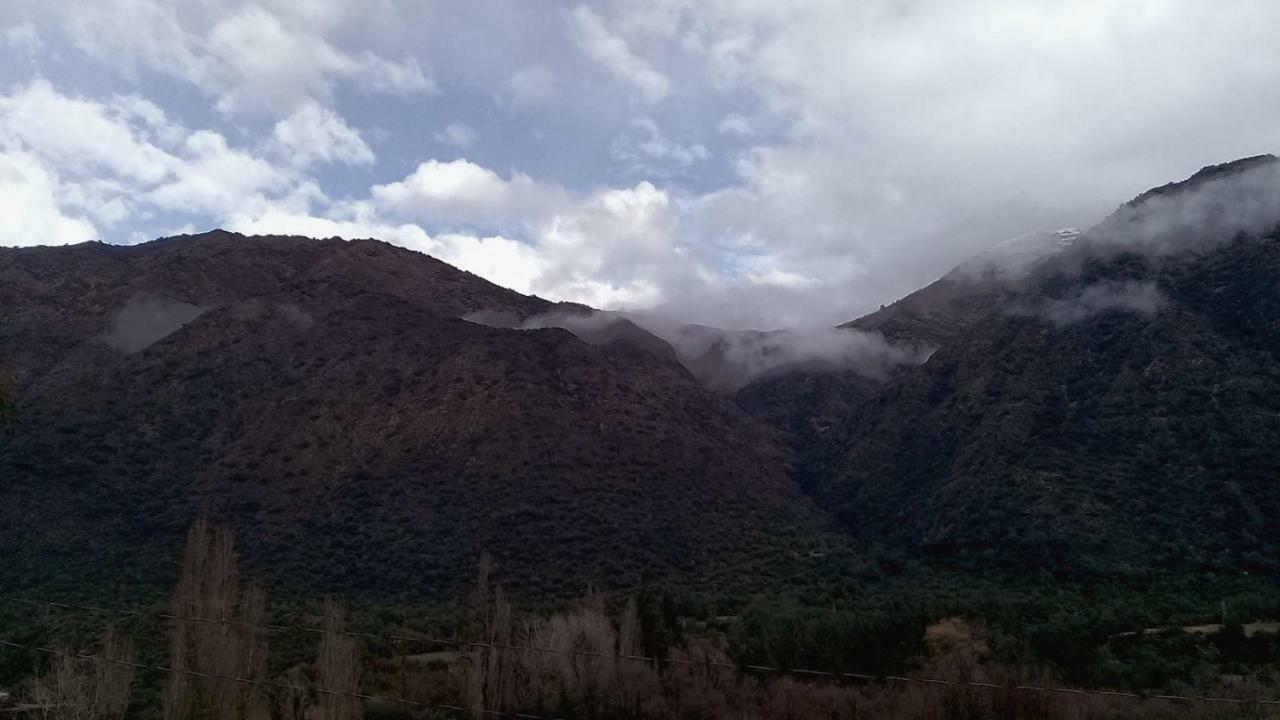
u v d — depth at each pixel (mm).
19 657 36938
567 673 35719
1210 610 45875
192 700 29172
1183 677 37094
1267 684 35469
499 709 34719
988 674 36531
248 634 31109
